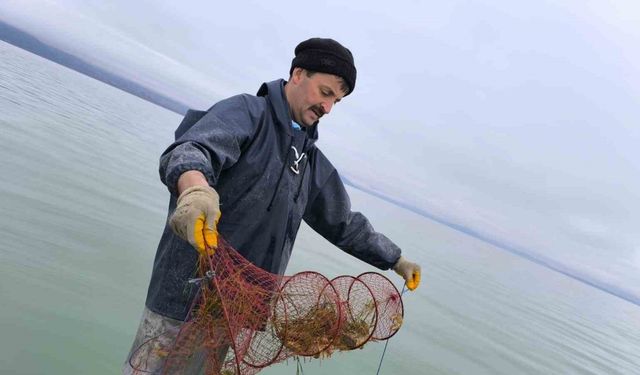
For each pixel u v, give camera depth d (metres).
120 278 4.91
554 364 7.62
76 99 19.56
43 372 3.18
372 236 2.46
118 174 9.54
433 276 11.76
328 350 2.12
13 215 5.43
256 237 1.97
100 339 3.78
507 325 9.24
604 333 12.45
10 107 11.80
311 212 2.37
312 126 2.14
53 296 4.11
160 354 1.92
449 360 6.00
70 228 5.70
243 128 1.87
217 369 1.96
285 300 1.98
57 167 8.21
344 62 1.99
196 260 1.89
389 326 2.41
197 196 1.44
